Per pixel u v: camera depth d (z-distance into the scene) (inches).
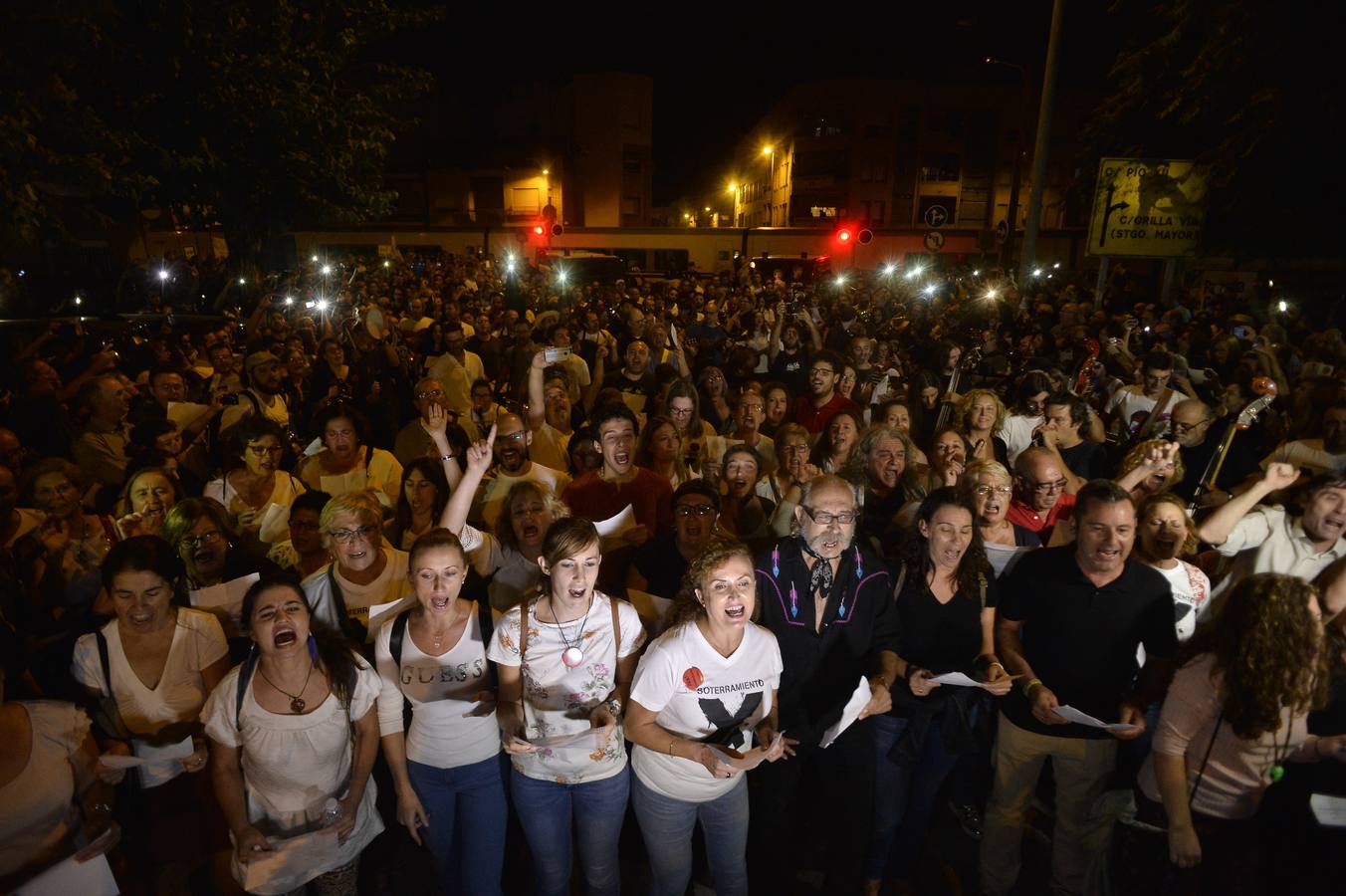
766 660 119.1
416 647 126.4
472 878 131.6
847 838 138.1
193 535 150.0
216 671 129.3
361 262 1294.3
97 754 113.3
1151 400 274.1
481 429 263.0
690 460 224.5
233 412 245.0
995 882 139.0
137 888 126.1
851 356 334.6
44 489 156.8
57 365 321.7
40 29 360.8
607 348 403.2
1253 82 543.8
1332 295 577.3
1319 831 105.0
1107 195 563.8
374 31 723.4
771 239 1437.0
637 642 126.3
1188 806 112.1
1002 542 160.6
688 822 121.2
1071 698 129.2
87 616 136.0
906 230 1413.6
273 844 114.7
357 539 143.3
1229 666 106.4
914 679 125.5
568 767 119.6
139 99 548.4
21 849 105.7
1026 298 642.2
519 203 2364.7
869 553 136.2
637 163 2571.4
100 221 538.0
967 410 215.9
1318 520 142.1
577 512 197.0
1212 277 708.7
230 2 581.6
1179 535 141.6
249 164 642.8
